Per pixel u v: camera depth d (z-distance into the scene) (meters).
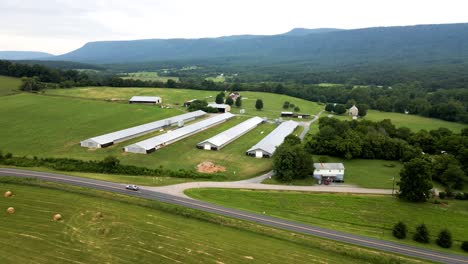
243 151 127.75
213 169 105.56
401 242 71.50
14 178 86.81
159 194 84.50
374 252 65.69
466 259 66.38
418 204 87.56
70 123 151.62
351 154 121.12
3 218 68.62
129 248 60.72
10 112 164.38
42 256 57.16
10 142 120.06
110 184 88.62
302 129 173.25
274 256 61.59
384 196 91.06
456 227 78.19
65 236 63.34
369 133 129.88
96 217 70.62
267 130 167.25
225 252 61.62
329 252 64.62
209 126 165.88
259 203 84.50
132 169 100.12
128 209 75.44
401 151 121.50
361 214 82.25
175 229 68.31
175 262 57.66
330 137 126.88
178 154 118.75
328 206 84.88
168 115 184.62
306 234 70.50
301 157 100.81
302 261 60.84
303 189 93.75
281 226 73.19
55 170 97.06
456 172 100.00
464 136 132.00
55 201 76.94
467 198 92.06
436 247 70.62
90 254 58.34
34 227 65.88
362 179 102.81
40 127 141.88
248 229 70.25
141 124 160.00
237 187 93.25
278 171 100.06
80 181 89.06
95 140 119.75
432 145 134.12
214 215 74.88
